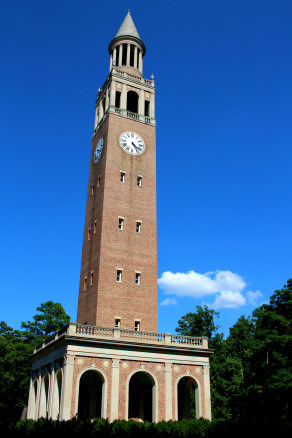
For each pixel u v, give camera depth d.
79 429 21.48
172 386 43.62
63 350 41.03
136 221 55.50
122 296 50.28
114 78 62.91
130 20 71.69
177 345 45.25
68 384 38.41
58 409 40.94
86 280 53.97
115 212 54.41
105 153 57.78
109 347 41.84
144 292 52.00
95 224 55.62
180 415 47.94
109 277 50.47
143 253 54.19
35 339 69.88
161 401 42.41
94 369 40.34
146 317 50.78
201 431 24.94
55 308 75.12
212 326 76.12
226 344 74.06
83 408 48.34
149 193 58.34
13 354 62.34
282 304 56.91
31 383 52.62
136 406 47.28
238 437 19.72
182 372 44.81
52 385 42.44
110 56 70.38
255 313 76.56
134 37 69.12
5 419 23.14
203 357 46.69
